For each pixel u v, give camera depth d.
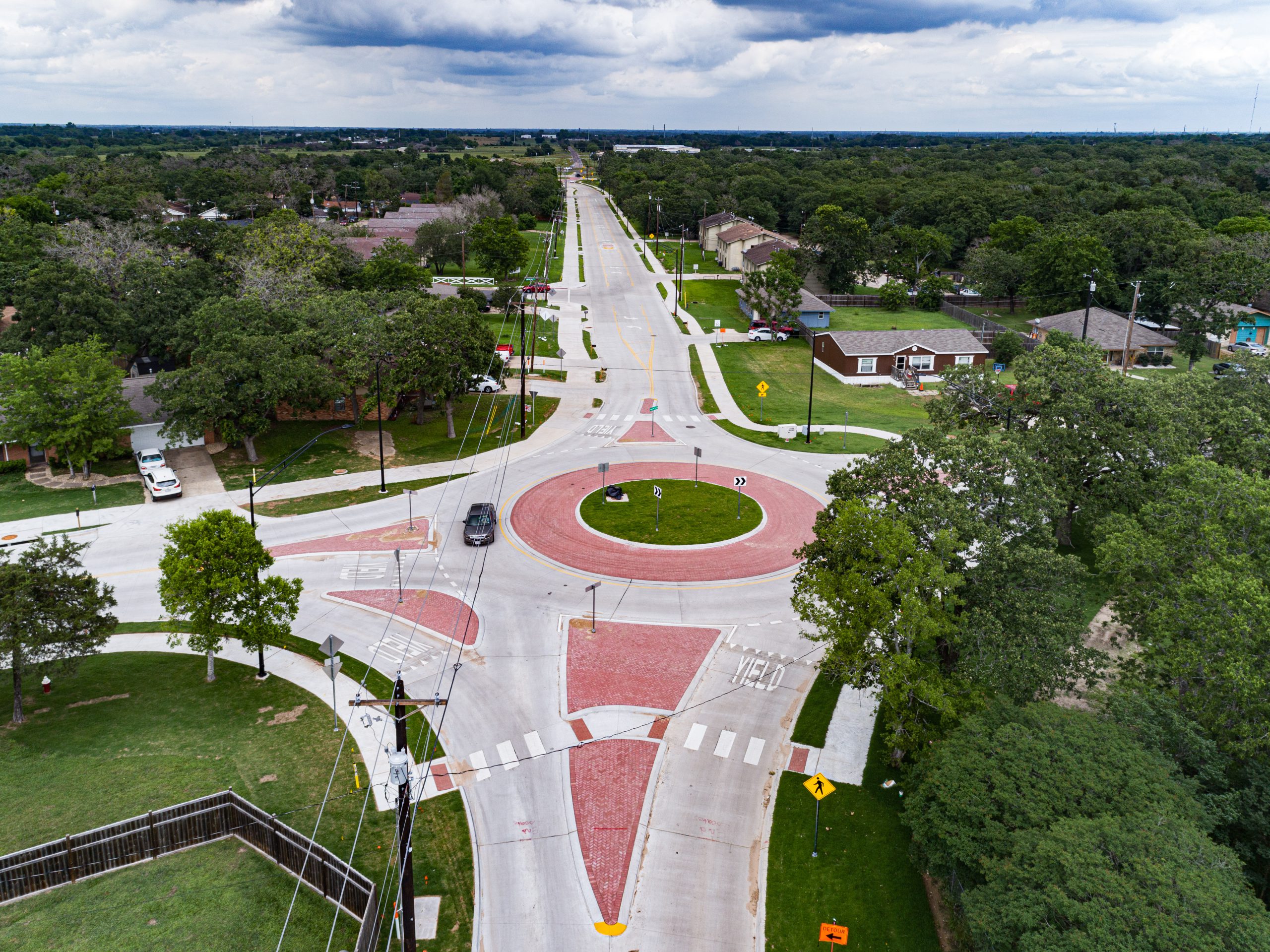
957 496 34.19
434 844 29.62
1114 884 20.31
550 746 34.84
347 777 32.75
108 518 55.03
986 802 24.34
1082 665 37.59
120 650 41.44
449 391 67.38
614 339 102.44
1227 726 28.08
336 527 54.88
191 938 25.12
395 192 199.50
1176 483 39.91
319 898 26.97
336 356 63.97
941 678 31.17
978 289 122.12
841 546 33.53
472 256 136.62
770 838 30.41
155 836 28.52
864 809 31.73
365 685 38.69
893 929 26.70
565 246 163.00
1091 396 46.41
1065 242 110.81
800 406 81.56
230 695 37.94
